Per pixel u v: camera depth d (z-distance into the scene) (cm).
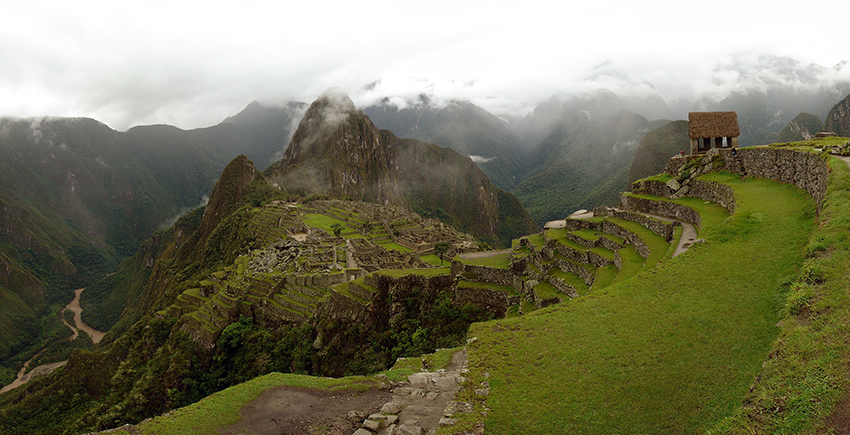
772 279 1892
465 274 4331
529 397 1609
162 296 12000
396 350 3966
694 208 3441
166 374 5566
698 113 4812
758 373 1420
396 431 1656
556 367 1752
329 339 4512
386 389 2162
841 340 1284
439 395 1961
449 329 3962
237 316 6072
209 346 5719
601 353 1778
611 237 3734
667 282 2184
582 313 2106
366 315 4325
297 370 4575
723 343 1647
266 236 12025
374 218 14500
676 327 1822
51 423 6562
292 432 1823
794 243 2080
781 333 1512
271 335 5472
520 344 1950
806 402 1161
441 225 17212
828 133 4269
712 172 4056
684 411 1419
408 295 4372
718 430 1258
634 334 1850
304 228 12150
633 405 1493
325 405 2034
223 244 15600
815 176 2592
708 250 2369
